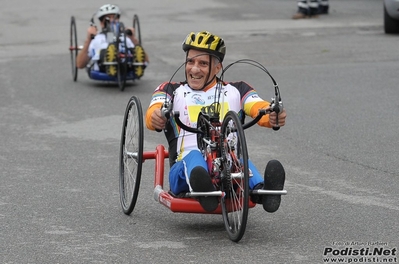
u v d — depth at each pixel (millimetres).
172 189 7242
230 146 6863
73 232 7262
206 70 7344
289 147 10930
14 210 8023
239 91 7465
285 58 19219
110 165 10062
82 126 12625
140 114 7496
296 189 8727
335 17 27250
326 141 11227
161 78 17359
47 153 10773
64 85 16781
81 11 30328
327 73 17047
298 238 6973
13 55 21109
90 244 6891
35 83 16984
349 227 7285
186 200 7004
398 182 8984
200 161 6934
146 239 7023
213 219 7699
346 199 8281
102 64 16156
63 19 28266
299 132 11844
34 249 6766
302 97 14555
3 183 9172
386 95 14555
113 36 16312
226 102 7371
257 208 7996
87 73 17125
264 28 24906
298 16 27125
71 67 19125
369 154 10398
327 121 12531
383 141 11125
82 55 16578
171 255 6551
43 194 8672
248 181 6465
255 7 31109
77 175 9547
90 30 16500
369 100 14141
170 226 7445
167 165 9930
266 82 16188
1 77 17734
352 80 16156
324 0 27875
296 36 22969
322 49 20438
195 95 7391
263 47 21062
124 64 15695
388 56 19047
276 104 6871
